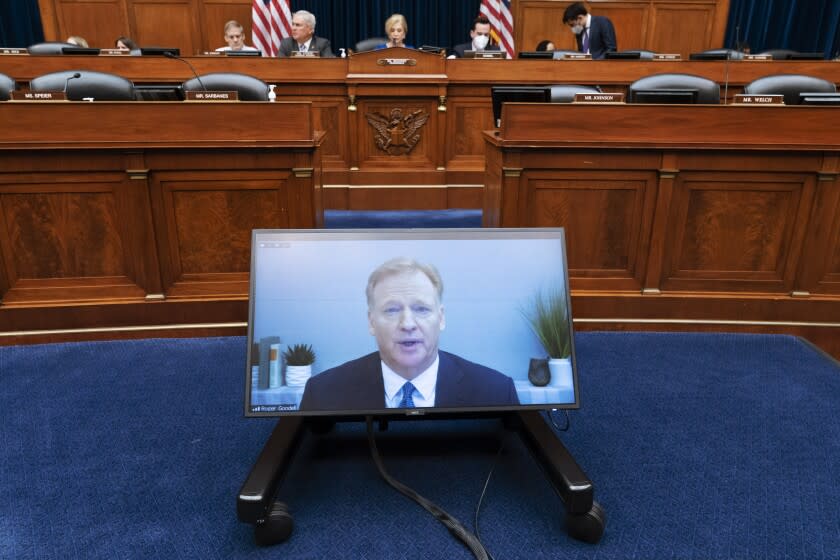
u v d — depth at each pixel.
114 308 2.62
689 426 2.03
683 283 2.76
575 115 2.50
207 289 2.69
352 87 4.40
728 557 1.47
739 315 2.77
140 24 7.19
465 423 2.06
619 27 7.43
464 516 1.60
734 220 2.68
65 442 1.91
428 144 4.62
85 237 2.55
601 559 1.45
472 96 4.56
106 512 1.61
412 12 7.45
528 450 1.76
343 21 7.48
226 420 2.05
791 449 1.91
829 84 3.37
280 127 2.51
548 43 6.09
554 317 1.63
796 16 7.65
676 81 3.03
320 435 1.97
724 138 2.53
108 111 2.39
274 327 1.58
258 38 6.73
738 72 4.71
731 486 1.73
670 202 2.63
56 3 7.04
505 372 1.61
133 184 2.49
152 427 2.00
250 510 1.41
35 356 2.49
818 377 2.38
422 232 1.64
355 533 1.53
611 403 2.17
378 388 1.59
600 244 2.71
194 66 4.43
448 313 1.61
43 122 2.37
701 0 7.34
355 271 1.61
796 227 2.67
